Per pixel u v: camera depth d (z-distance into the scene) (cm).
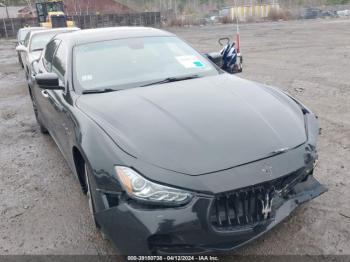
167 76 384
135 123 284
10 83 1125
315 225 312
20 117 729
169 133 269
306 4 7144
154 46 427
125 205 245
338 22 3262
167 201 237
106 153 263
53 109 409
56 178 439
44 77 366
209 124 279
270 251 285
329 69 974
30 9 4744
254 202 248
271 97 333
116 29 465
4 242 324
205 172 241
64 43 446
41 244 317
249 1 6250
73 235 326
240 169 245
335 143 473
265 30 2641
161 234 237
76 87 365
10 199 397
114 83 369
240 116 291
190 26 4281
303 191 283
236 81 373
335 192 359
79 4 5559
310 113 329
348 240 292
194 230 237
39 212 367
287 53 1339
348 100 662
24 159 505
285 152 263
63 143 385
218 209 241
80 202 379
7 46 2695
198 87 350
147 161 248
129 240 245
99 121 296
